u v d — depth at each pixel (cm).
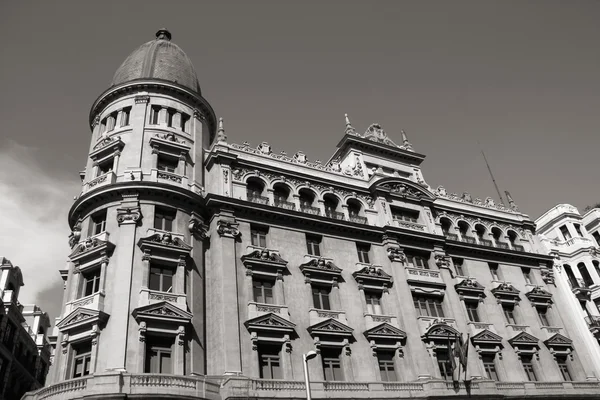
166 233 3719
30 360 6644
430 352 4203
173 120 4534
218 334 3512
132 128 4312
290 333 3734
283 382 3419
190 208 3991
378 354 4069
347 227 4588
